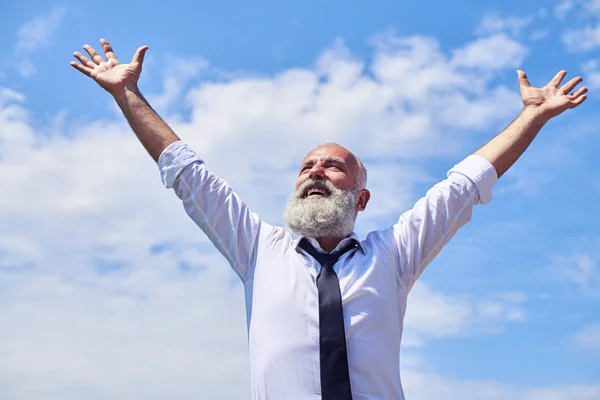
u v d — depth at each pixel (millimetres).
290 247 4742
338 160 5121
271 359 4301
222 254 4848
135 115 5047
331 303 4371
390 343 4441
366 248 4738
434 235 4816
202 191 4859
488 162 4953
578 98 5074
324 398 4145
